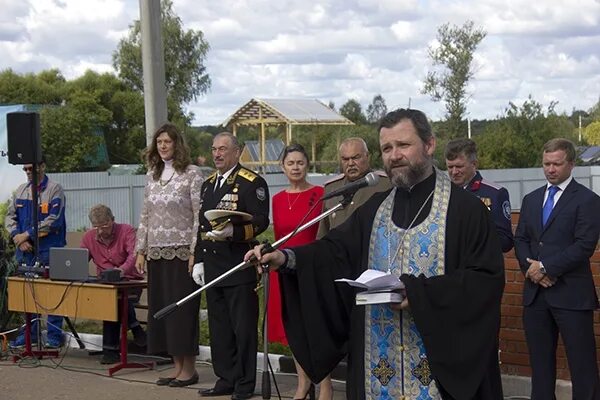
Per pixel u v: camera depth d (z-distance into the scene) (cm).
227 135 722
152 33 1008
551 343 620
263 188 716
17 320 1025
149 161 782
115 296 825
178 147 770
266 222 711
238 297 711
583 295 604
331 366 432
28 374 838
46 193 955
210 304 734
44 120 3122
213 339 736
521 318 693
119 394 755
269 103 3494
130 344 909
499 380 415
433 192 413
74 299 855
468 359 392
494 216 623
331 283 426
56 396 754
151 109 1012
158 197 765
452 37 3080
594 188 3195
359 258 429
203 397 732
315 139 3556
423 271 406
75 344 964
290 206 690
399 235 413
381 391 414
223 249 711
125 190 2439
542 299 614
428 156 411
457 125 3083
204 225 721
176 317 760
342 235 432
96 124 3334
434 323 389
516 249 631
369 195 637
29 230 942
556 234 605
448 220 407
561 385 664
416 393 407
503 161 3159
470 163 632
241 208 708
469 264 402
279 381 779
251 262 427
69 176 2356
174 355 768
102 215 895
